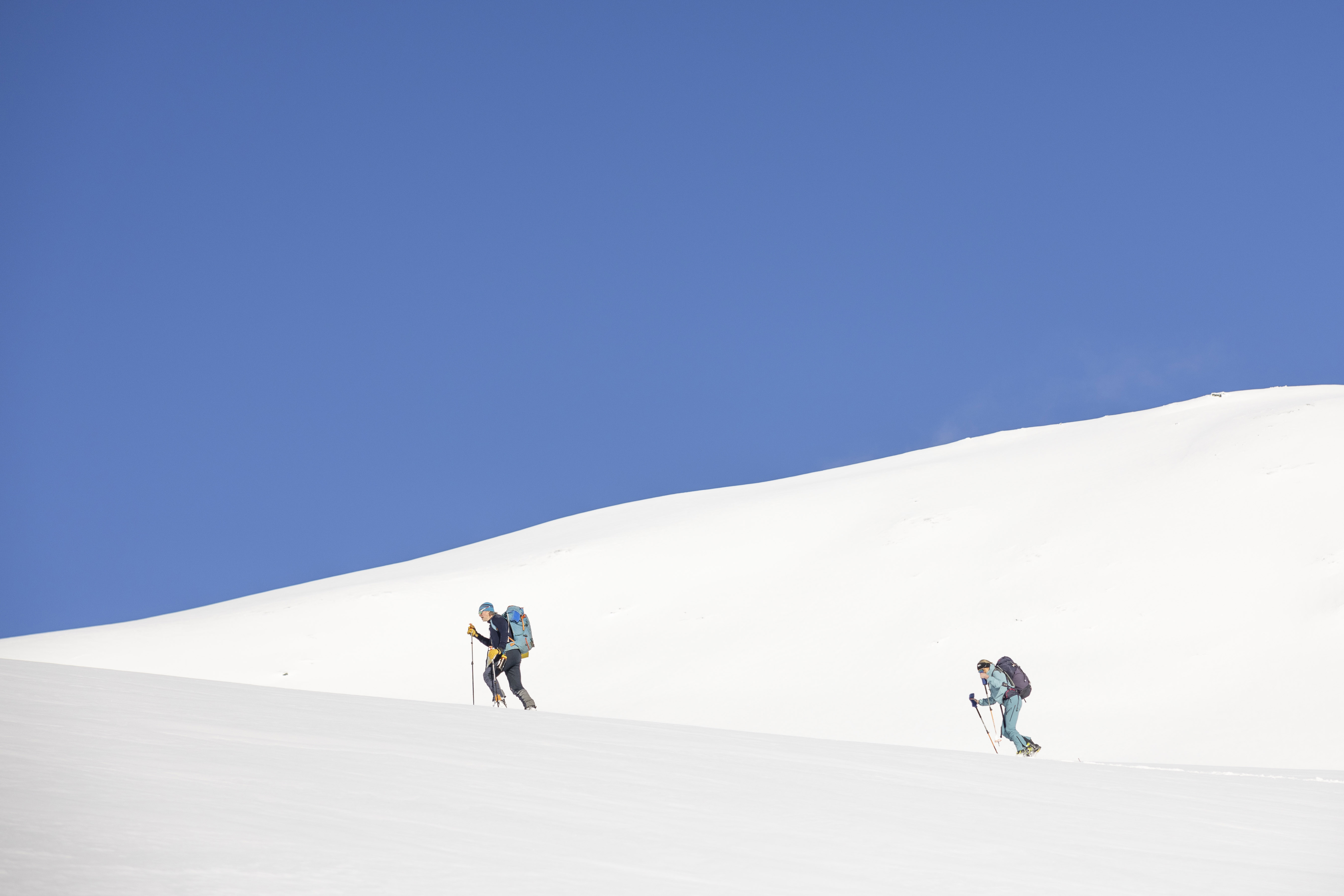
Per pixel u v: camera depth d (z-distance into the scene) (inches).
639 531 2452.0
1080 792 333.7
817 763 339.9
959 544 1978.3
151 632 2193.7
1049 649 1550.2
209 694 355.3
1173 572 1662.2
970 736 1357.0
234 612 2363.4
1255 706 1311.5
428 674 1877.5
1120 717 1343.5
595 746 318.3
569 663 1835.6
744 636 1812.3
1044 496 2087.8
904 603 1806.1
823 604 1876.2
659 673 1729.8
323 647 2015.3
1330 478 1779.0
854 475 2733.8
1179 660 1449.3
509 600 2119.8
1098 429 2527.1
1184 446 2113.7
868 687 1555.1
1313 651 1400.1
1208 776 471.2
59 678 359.6
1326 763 1165.7
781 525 2316.7
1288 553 1627.7
